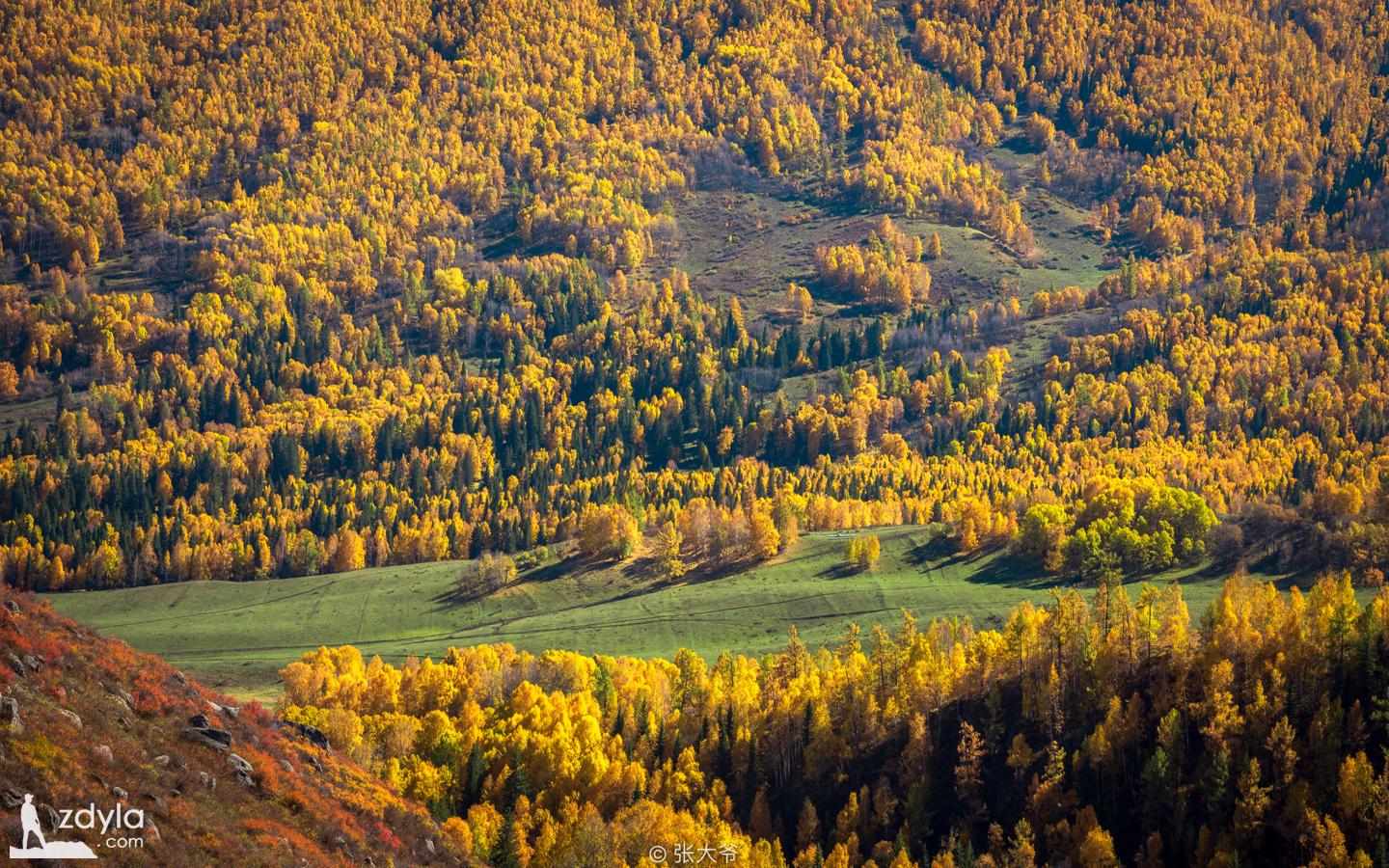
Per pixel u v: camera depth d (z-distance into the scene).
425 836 86.94
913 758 155.62
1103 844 132.75
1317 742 136.50
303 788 80.75
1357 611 154.62
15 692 67.50
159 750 72.81
